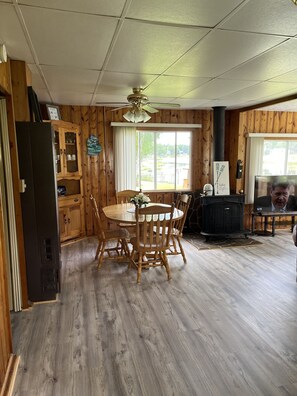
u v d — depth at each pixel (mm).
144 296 2943
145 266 3486
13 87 2600
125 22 1824
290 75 3061
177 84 3422
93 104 4730
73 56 2447
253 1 1574
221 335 2293
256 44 2201
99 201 5160
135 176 5164
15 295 2643
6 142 2480
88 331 2348
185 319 2521
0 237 1841
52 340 2232
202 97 4219
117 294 2990
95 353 2082
